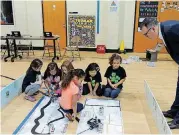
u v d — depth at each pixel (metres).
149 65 5.35
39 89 3.55
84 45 7.04
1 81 4.13
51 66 3.42
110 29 6.68
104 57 6.21
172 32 2.18
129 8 6.60
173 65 5.41
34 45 7.20
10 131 2.47
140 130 2.51
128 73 4.67
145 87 3.53
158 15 6.59
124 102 3.24
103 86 3.53
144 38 6.76
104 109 2.99
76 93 2.69
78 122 2.65
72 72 2.78
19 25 7.11
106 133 2.43
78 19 6.86
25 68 5.05
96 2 6.65
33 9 6.92
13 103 3.19
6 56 6.16
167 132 2.11
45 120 2.70
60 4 6.80
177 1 6.42
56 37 5.66
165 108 3.05
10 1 6.93
